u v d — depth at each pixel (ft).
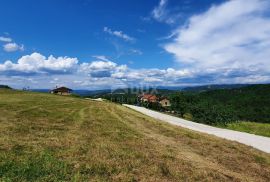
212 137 99.04
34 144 56.59
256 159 70.23
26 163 42.63
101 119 123.44
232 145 84.48
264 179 53.88
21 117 102.73
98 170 44.42
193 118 254.06
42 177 38.40
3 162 42.16
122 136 80.38
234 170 56.70
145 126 112.88
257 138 115.44
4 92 309.83
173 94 317.22
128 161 51.37
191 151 69.92
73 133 76.54
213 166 57.11
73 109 168.04
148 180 42.86
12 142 56.24
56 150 53.36
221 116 227.61
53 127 84.58
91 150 56.59
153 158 56.39
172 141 81.97
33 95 302.04
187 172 49.60
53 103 203.00
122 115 154.40
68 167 43.65
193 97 309.42
